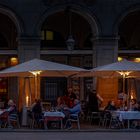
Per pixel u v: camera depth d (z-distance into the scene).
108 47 32.06
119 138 21.97
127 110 27.62
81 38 35.62
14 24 33.88
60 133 24.55
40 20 31.91
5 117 27.22
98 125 29.19
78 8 32.00
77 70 27.83
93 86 32.75
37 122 27.56
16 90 34.19
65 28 35.53
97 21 32.06
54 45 35.59
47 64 27.56
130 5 32.31
